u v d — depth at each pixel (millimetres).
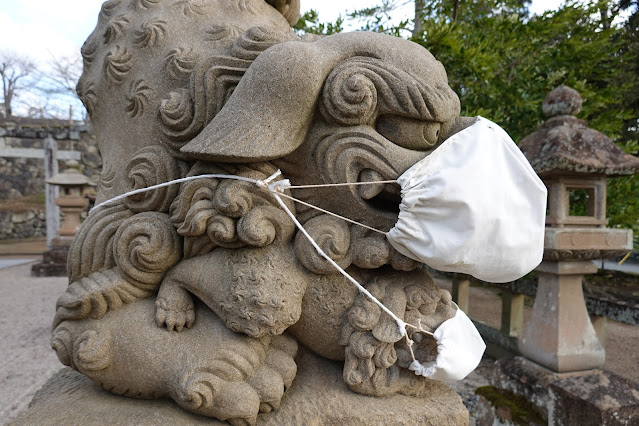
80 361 894
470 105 3105
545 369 1852
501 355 2873
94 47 1204
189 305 942
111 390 941
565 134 1844
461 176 805
